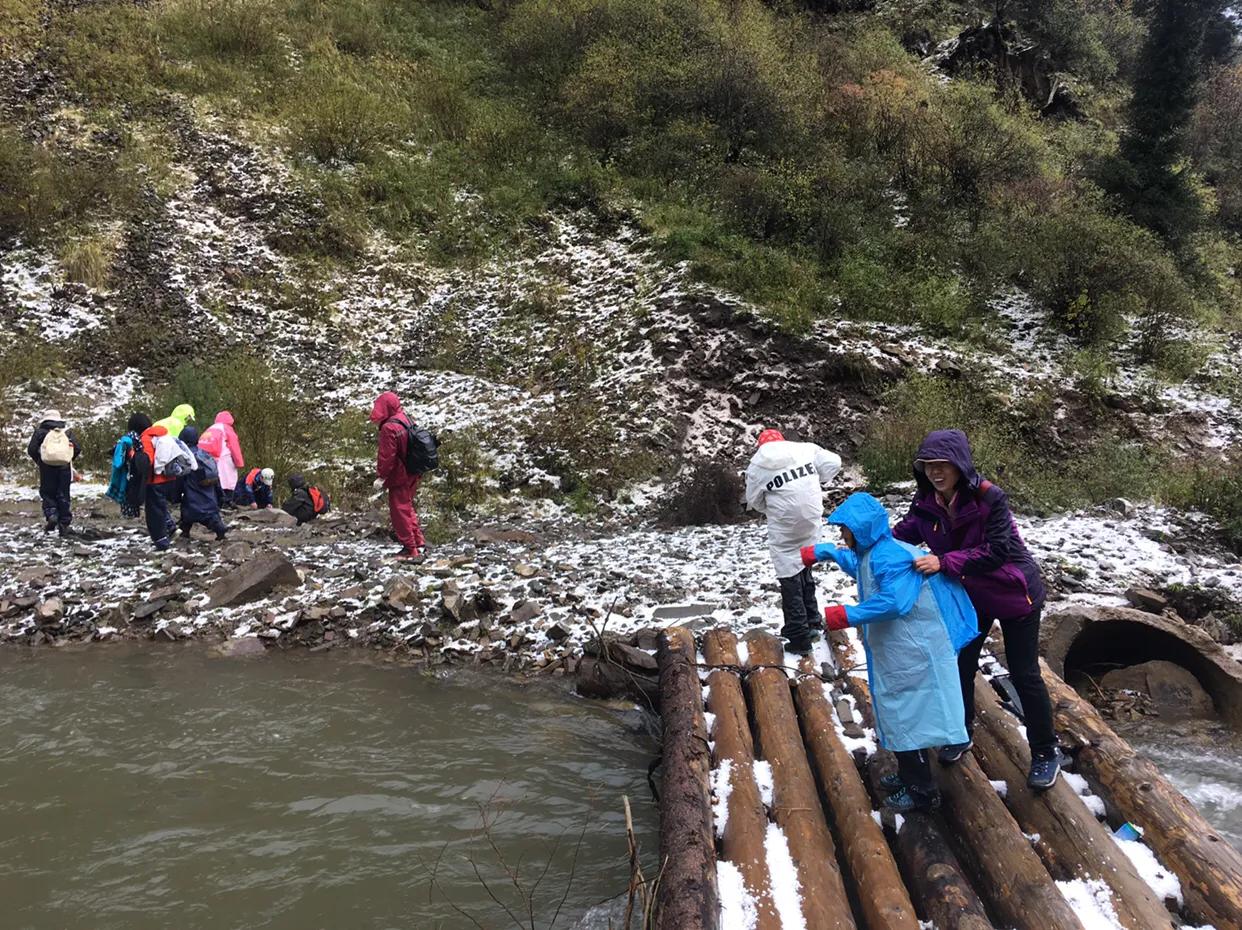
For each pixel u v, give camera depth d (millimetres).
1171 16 17078
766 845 3748
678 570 7980
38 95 18000
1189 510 9562
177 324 14641
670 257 14891
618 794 4820
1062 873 3551
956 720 3531
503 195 17812
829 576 7258
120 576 8172
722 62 18656
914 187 17031
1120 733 5559
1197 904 3309
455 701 5949
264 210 16953
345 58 21266
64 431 9383
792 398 12211
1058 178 17766
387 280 16375
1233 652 6484
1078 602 6805
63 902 3811
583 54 20781
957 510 3820
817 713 4855
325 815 4523
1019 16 26297
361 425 13016
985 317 13859
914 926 3129
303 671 6449
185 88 19219
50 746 5250
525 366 14188
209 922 3701
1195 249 17125
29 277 14789
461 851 4246
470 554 8727
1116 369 12891
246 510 10688
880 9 26547
